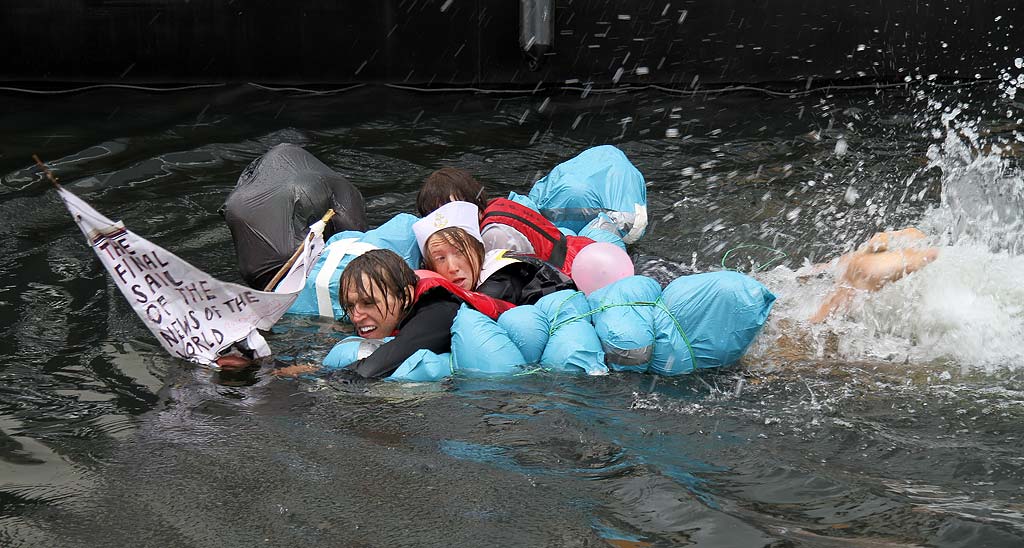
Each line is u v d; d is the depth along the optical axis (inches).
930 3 499.5
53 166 297.0
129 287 164.2
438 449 134.9
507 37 451.5
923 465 128.2
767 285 193.8
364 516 115.4
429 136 360.5
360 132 362.0
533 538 109.8
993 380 156.8
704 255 237.1
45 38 390.0
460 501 118.8
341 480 125.1
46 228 244.2
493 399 153.6
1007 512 114.2
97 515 116.7
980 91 478.9
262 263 208.8
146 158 311.6
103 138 331.6
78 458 132.6
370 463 130.1
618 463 129.7
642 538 109.5
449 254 184.9
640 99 445.1
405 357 165.2
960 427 140.2
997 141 359.9
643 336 163.0
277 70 426.6
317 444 136.7
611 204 243.8
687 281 168.7
